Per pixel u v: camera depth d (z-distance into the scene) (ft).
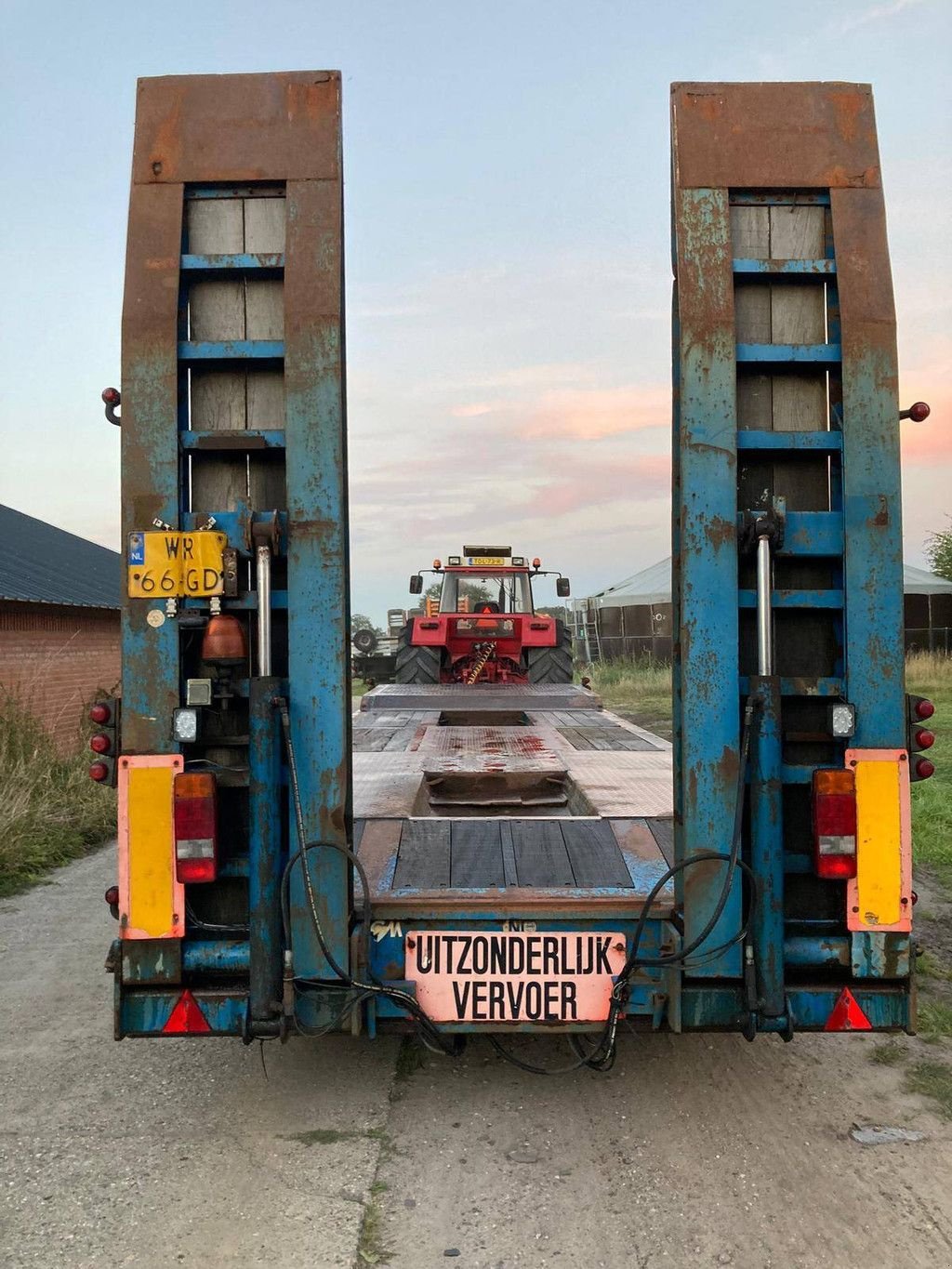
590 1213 8.62
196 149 9.56
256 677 9.13
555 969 9.80
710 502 9.29
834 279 9.60
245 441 9.39
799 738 9.54
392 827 12.22
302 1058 12.27
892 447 9.28
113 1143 10.05
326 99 9.59
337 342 9.30
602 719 22.89
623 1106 10.83
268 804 8.91
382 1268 7.84
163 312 9.36
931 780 28.58
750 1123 10.41
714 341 9.32
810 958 9.30
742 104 9.62
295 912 9.28
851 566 9.24
